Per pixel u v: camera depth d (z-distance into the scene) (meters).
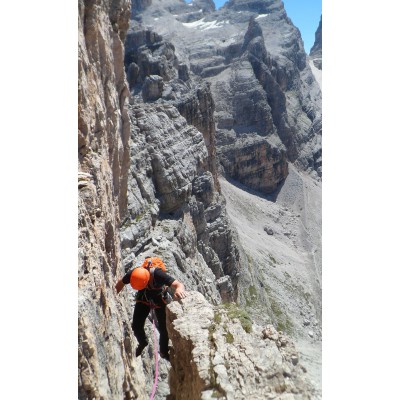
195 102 41.28
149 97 42.94
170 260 21.53
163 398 10.80
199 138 36.12
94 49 12.30
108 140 14.05
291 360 5.79
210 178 34.75
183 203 30.05
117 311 9.32
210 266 29.56
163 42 48.12
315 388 5.74
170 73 46.94
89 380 6.56
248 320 6.53
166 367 12.23
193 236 29.08
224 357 5.70
